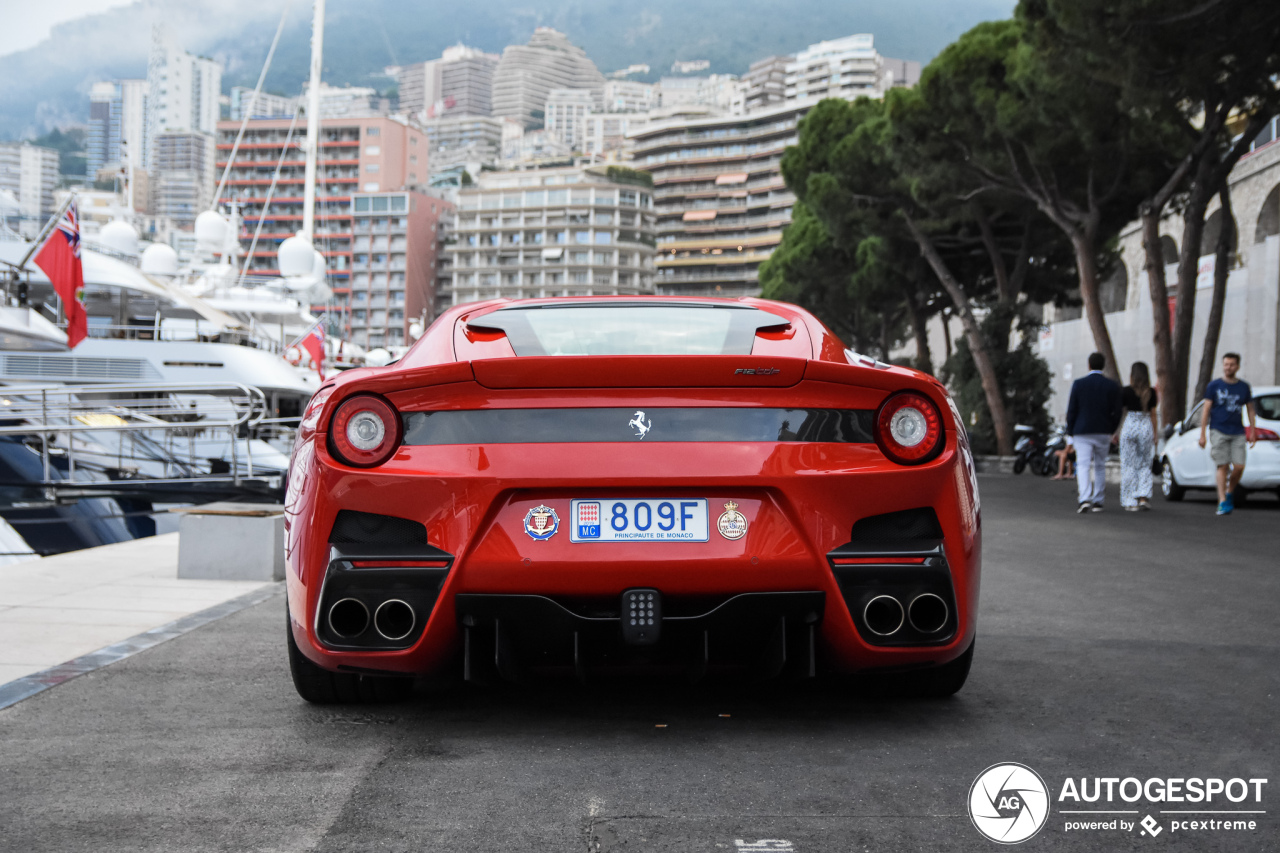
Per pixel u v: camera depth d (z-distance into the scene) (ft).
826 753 9.41
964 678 11.05
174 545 27.58
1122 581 21.15
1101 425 39.24
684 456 9.12
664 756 9.30
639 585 9.05
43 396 39.88
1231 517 37.17
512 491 9.08
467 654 9.26
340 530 9.37
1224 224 62.03
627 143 602.03
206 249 92.94
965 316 87.15
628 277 526.57
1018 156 68.54
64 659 13.43
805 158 99.96
